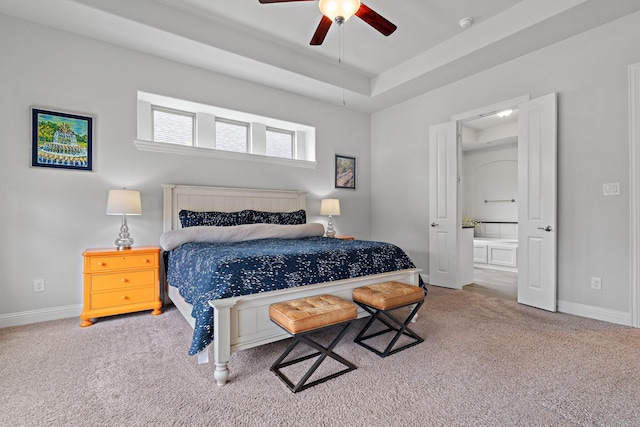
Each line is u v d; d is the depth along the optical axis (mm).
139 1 2654
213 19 2986
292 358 1955
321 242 2982
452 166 3896
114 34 2830
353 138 4926
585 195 2785
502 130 5578
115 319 2701
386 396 1539
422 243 4348
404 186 4582
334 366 1854
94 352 2029
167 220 3264
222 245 2711
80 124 2840
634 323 2504
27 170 2621
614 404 1464
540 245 3018
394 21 2969
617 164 2602
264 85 3961
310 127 4434
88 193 2881
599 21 2621
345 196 4832
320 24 2221
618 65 2596
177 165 3387
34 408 1436
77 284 2828
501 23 2875
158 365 1854
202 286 1865
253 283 1841
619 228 2594
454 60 3295
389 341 2221
